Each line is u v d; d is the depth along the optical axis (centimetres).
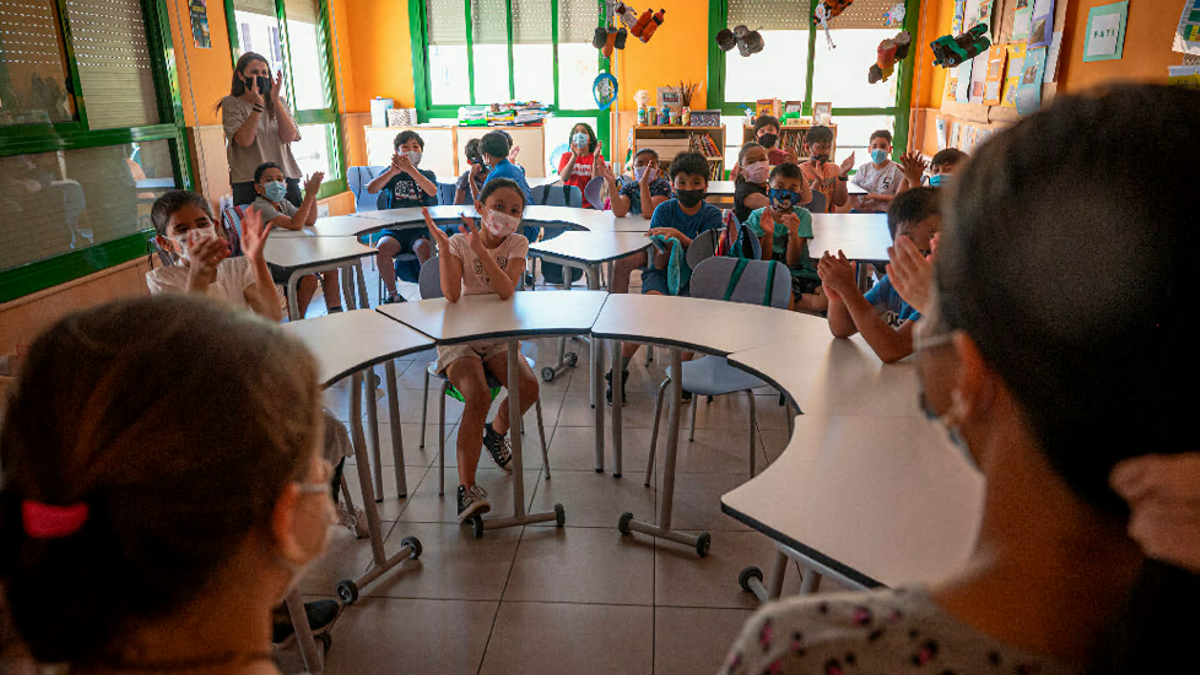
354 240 396
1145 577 28
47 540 38
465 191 532
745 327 239
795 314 254
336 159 761
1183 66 349
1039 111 31
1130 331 27
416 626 207
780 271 282
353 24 772
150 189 475
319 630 198
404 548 235
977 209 31
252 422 40
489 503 253
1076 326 28
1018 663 33
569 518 260
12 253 370
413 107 790
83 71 416
